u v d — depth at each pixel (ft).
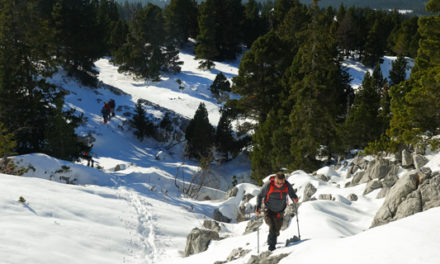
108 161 94.27
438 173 28.96
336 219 31.37
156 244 34.53
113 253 30.30
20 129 72.54
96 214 37.22
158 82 182.70
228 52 250.37
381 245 16.10
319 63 85.76
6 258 23.22
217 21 241.76
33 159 57.36
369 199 42.37
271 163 87.04
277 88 102.53
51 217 33.14
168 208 48.14
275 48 101.65
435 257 13.94
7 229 27.91
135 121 121.49
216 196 75.25
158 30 200.54
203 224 43.14
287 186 22.02
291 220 31.19
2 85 73.20
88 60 140.05
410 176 29.76
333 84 84.23
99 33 140.36
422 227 17.01
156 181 72.43
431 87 48.67
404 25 211.41
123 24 249.34
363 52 240.53
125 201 46.03
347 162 68.08
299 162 80.48
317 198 45.29
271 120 89.35
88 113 120.98
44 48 86.79
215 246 30.76
